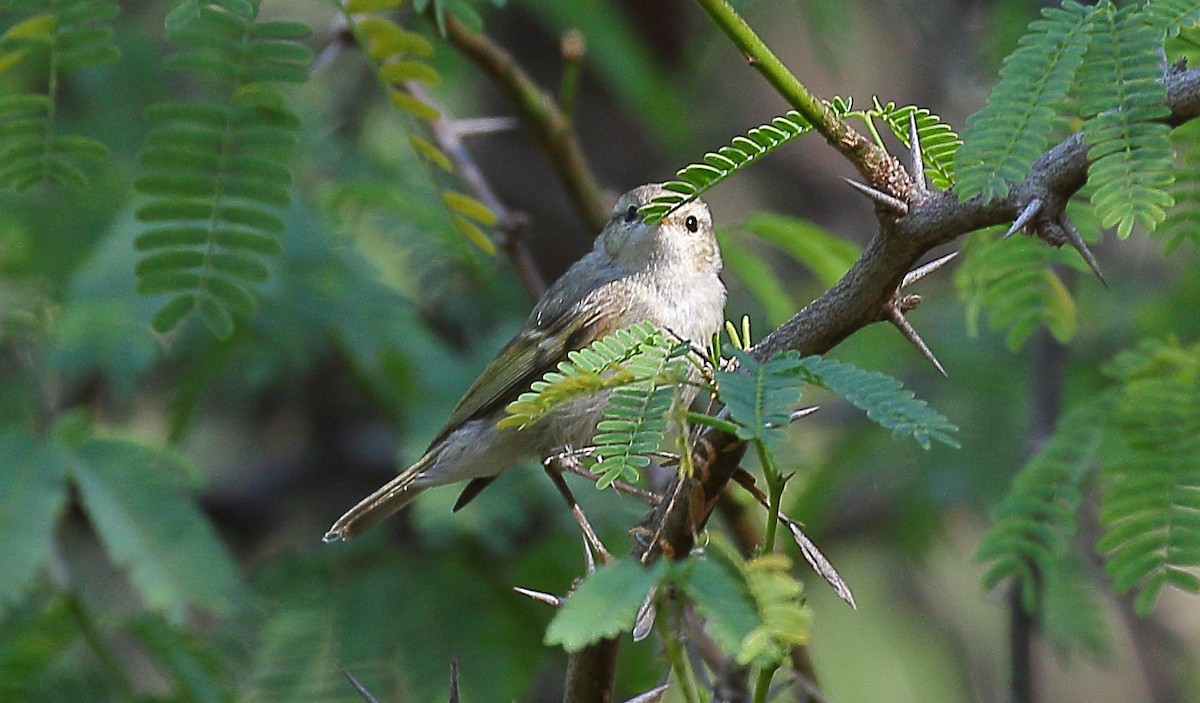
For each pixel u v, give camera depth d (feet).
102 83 37.24
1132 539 23.07
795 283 49.73
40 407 34.45
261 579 34.71
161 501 27.86
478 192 35.24
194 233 21.48
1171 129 17.01
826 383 15.75
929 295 48.01
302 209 36.24
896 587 49.49
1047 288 28.09
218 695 29.86
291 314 34.45
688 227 36.14
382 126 45.27
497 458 32.32
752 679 22.84
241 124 21.39
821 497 42.37
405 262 42.01
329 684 32.48
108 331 31.14
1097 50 17.57
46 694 29.14
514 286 43.80
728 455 17.51
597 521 35.01
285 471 47.73
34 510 26.78
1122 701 49.19
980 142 17.21
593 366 16.80
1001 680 48.93
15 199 35.91
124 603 37.93
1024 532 26.04
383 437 47.96
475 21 20.74
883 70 52.65
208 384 36.22
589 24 42.14
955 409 40.70
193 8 21.09
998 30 39.58
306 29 21.45
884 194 17.29
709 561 13.75
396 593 34.24
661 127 44.11
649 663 32.60
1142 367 24.79
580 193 36.55
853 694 48.67
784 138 18.20
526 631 35.06
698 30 48.73
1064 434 26.02
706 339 36.45
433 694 32.78
